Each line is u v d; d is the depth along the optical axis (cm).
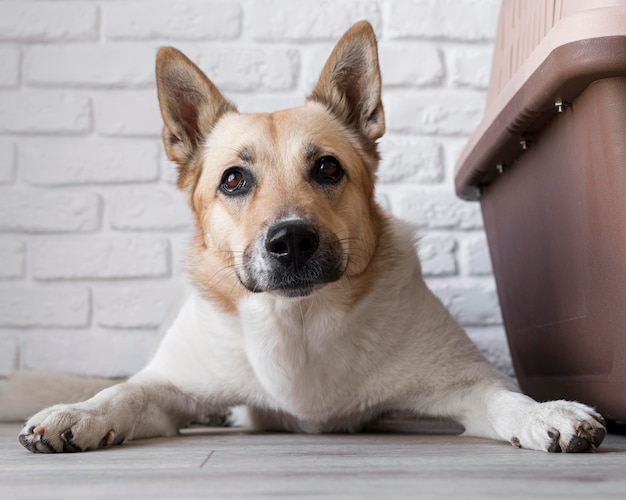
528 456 67
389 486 52
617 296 78
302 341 88
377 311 88
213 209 90
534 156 92
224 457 70
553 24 83
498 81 104
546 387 100
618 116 75
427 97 132
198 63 131
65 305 129
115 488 54
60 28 131
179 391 93
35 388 109
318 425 93
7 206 129
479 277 130
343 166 89
